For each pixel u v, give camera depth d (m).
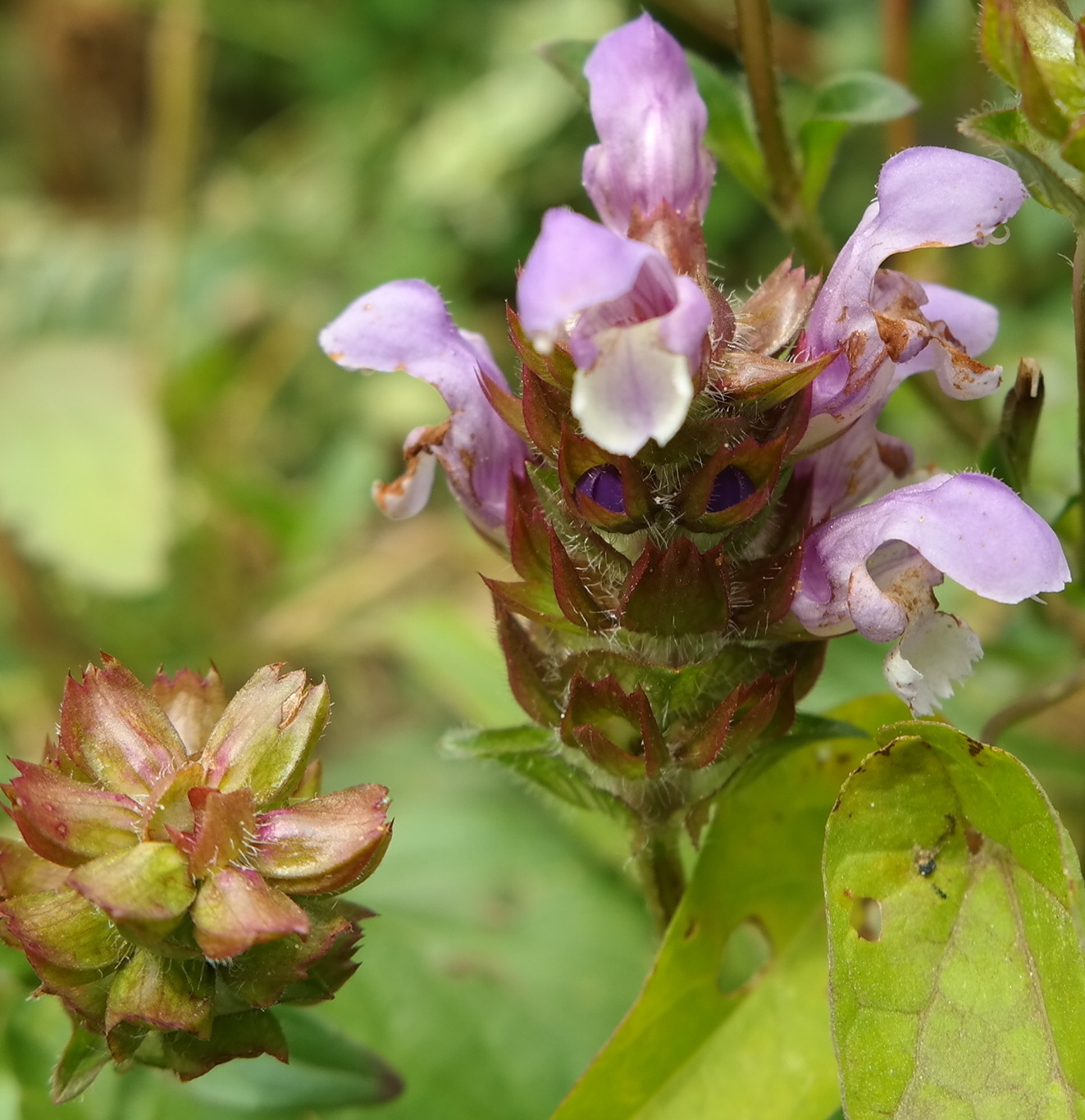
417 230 0.19
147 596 0.16
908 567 0.08
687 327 0.07
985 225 0.08
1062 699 0.10
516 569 0.08
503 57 0.20
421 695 0.16
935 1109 0.08
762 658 0.08
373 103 0.21
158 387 0.17
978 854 0.08
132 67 0.21
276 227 0.20
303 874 0.08
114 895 0.08
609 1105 0.09
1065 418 0.13
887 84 0.10
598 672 0.08
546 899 0.12
